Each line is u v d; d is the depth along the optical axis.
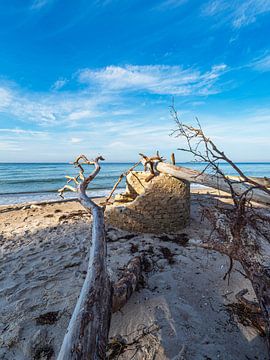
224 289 3.95
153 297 3.68
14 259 5.18
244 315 3.30
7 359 2.63
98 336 1.94
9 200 14.38
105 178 31.92
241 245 3.41
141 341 2.83
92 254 3.14
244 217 3.07
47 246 5.95
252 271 3.18
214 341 2.84
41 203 12.41
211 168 2.89
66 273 4.53
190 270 4.61
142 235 6.56
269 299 2.78
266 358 2.63
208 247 4.25
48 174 35.00
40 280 4.27
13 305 3.52
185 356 2.61
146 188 6.67
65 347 1.74
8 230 7.41
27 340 2.86
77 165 8.39
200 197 12.38
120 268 4.66
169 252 5.46
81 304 2.19
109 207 7.48
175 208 6.82
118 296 3.25
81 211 10.12
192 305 3.51
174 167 6.54
